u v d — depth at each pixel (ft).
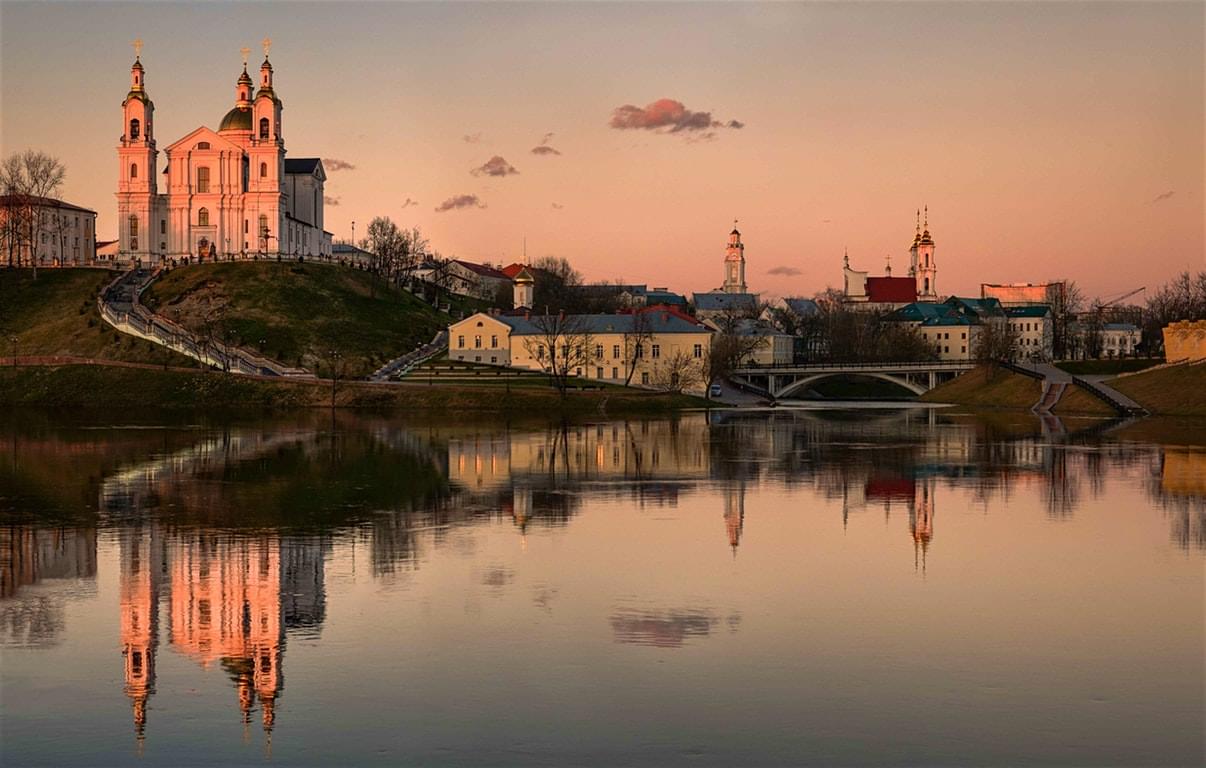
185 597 188.24
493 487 309.42
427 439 448.24
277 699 143.33
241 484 311.68
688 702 142.20
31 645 163.53
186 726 135.44
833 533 245.04
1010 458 383.45
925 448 419.74
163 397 614.34
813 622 175.11
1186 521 260.01
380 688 146.72
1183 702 142.41
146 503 278.87
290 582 198.18
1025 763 126.00
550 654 159.53
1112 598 190.19
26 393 622.95
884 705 141.38
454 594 190.39
